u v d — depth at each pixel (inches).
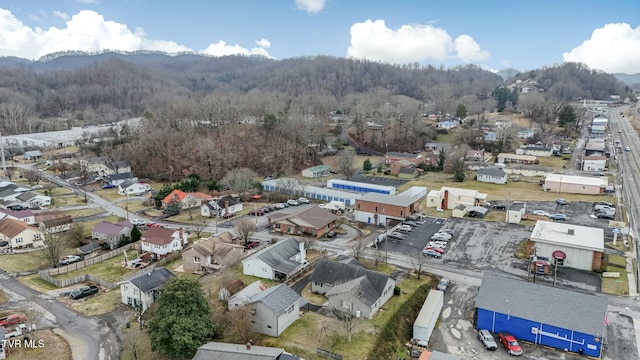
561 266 2164.1
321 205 3280.0
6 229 2701.8
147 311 1784.0
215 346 1430.9
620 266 2142.0
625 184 3713.1
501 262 2220.7
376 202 2896.2
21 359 1472.7
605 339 1566.2
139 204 3646.7
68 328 1697.8
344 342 1520.7
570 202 3260.3
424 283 2001.7
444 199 3154.5
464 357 1493.6
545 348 1545.3
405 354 1524.4
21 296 1973.4
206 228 2947.8
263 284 1979.6
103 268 2320.4
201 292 1585.9
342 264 1942.7
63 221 2903.5
